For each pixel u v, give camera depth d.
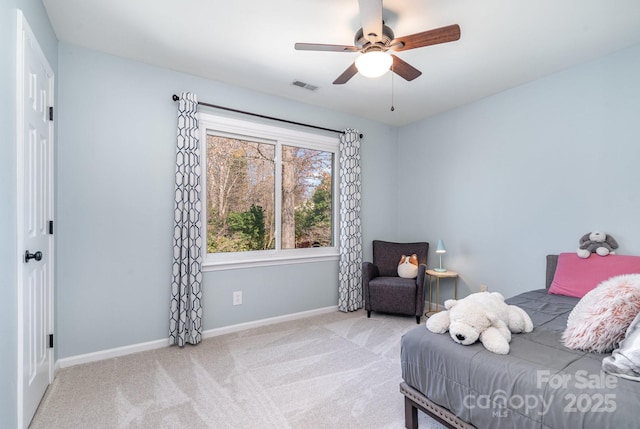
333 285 3.86
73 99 2.37
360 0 1.54
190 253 2.76
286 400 1.91
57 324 2.28
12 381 1.40
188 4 1.95
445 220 3.88
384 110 3.86
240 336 2.98
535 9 1.98
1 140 1.29
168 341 2.73
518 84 3.12
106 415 1.75
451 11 2.01
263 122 3.31
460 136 3.71
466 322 1.47
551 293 2.56
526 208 3.09
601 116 2.59
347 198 3.83
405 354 1.65
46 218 2.00
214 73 2.88
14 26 1.44
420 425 1.68
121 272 2.55
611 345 1.33
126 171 2.58
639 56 2.38
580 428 1.02
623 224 2.46
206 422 1.70
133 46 2.43
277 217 3.48
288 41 2.37
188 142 2.77
